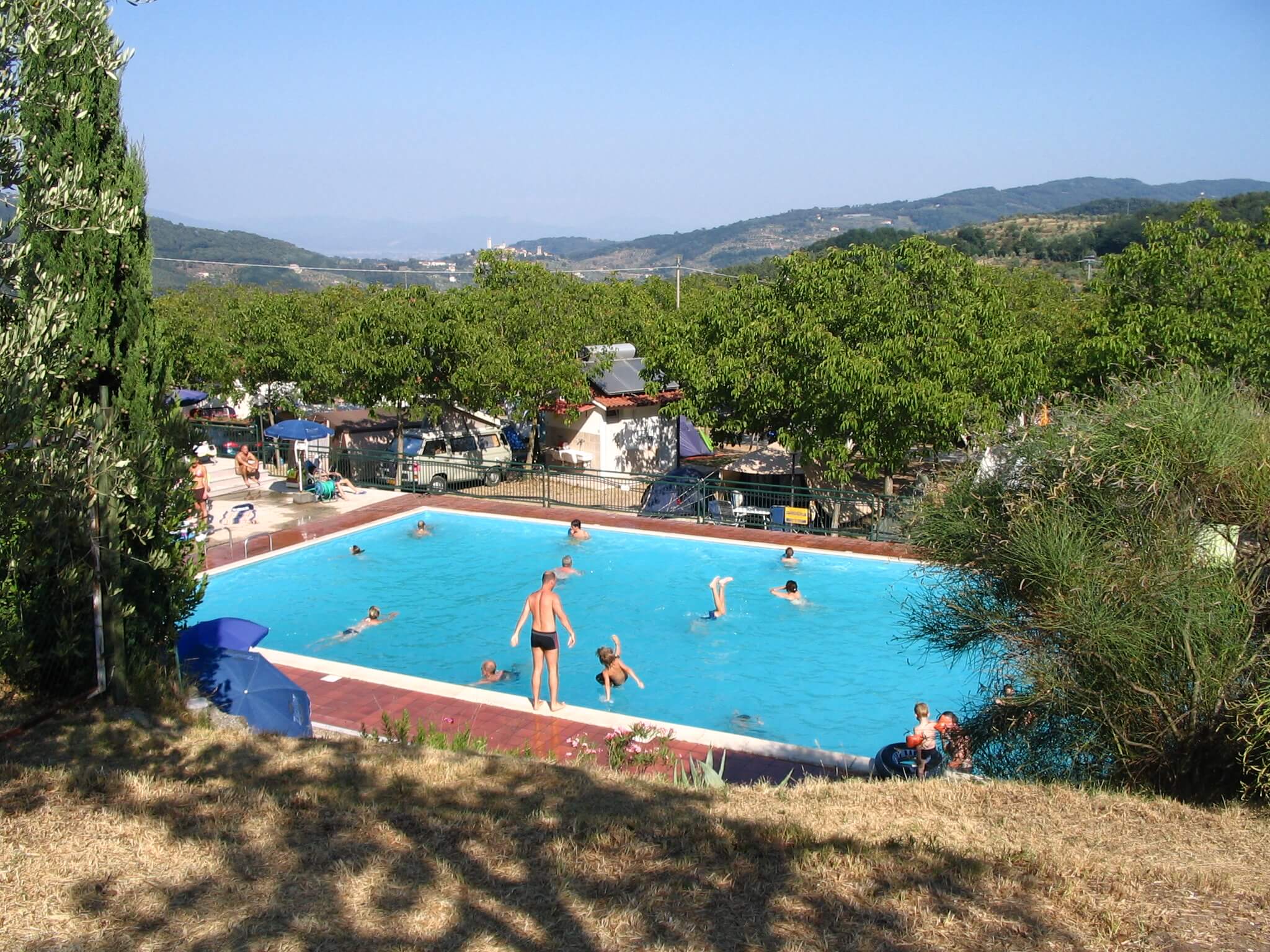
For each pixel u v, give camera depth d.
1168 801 8.16
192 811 6.87
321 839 6.59
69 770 7.36
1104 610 8.92
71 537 8.47
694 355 26.36
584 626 18.48
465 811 7.20
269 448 32.59
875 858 6.55
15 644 8.27
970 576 10.66
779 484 29.27
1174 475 9.23
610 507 27.91
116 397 9.35
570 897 5.91
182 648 10.94
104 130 9.02
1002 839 7.03
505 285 38.38
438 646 17.31
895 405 21.91
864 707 14.81
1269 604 8.65
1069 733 9.54
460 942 5.37
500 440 34.78
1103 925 5.70
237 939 5.31
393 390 28.73
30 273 7.36
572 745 12.33
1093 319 23.88
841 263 25.59
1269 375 20.80
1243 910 5.91
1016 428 11.05
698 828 7.03
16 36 7.30
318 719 13.26
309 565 22.22
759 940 5.48
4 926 5.27
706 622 18.62
